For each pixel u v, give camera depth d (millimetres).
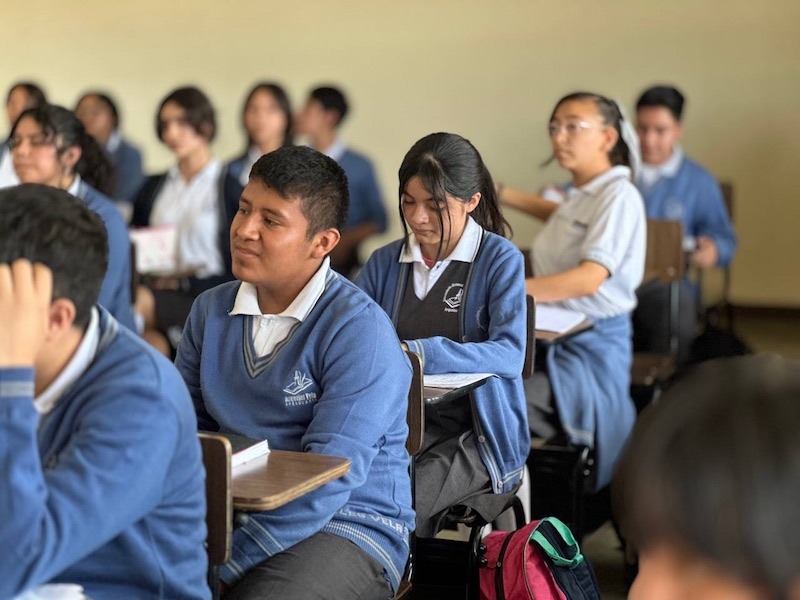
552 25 5953
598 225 2939
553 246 3068
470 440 2248
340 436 1605
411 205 2260
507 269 2248
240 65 6496
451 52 6137
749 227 5836
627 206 2945
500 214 2404
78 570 1231
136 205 4574
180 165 4500
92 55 6734
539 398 2859
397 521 1725
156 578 1240
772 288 5855
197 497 1285
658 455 477
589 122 2992
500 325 2213
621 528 519
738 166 5789
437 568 2182
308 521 1556
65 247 1159
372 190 5191
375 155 6348
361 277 2408
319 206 1710
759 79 5703
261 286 1756
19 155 3002
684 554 471
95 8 6684
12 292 1132
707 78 5766
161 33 6598
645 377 3230
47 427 1196
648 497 477
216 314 1797
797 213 5754
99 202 3023
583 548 2924
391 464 1728
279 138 4816
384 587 1647
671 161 4359
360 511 1680
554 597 1962
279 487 1383
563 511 2752
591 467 2891
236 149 6547
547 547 1977
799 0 5590
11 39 6816
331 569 1564
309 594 1516
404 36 6199
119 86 6719
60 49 6781
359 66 6301
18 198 1173
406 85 6238
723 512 453
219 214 4336
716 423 467
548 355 2865
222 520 1338
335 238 1742
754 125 5742
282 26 6391
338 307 1700
